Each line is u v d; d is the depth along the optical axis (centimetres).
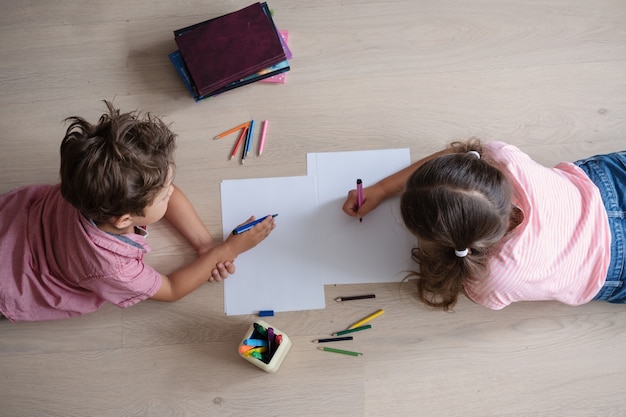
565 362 118
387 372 118
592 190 106
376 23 133
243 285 121
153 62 131
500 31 132
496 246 98
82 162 91
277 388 118
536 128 129
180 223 121
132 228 110
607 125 129
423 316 120
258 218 123
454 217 88
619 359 118
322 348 119
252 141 128
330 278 121
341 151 127
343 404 117
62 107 130
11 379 118
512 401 117
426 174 91
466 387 117
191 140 128
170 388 118
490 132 128
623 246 106
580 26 132
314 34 132
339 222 123
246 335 111
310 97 130
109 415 117
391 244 122
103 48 132
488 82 130
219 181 126
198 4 134
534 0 133
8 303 111
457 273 98
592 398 117
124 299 112
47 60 131
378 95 130
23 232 112
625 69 131
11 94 130
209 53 125
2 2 133
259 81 130
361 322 120
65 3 134
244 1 134
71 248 105
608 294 112
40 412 117
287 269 121
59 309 115
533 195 99
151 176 94
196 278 118
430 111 129
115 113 108
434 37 132
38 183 127
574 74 131
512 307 121
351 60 131
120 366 119
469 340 119
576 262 103
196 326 120
